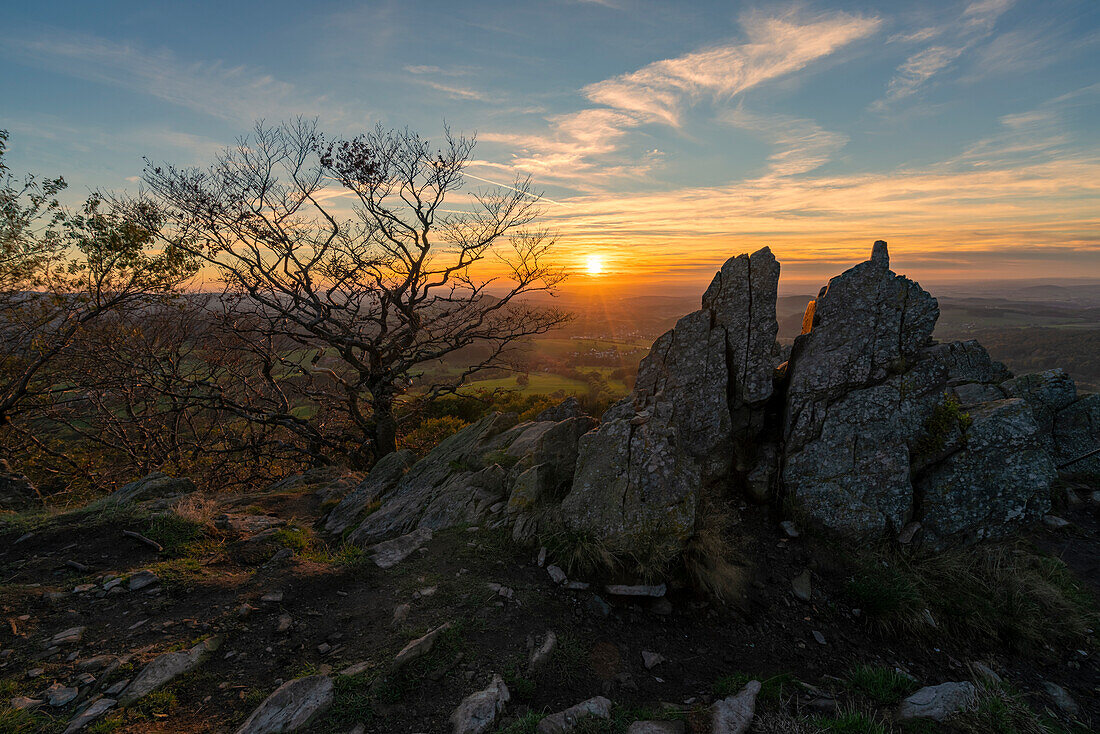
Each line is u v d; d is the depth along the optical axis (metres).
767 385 9.11
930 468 8.39
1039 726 4.79
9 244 15.88
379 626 5.54
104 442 20.92
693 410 9.16
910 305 8.85
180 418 24.17
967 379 12.34
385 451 20.69
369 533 8.81
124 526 7.71
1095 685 6.20
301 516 10.88
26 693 4.25
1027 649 6.64
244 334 21.02
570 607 6.07
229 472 21.78
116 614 5.53
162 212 18.14
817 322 9.54
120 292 17.36
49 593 5.85
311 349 22.11
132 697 4.27
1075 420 11.43
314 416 24.56
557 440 8.73
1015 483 8.01
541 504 7.85
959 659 6.38
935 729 4.53
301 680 4.50
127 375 19.11
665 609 6.30
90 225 16.36
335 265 19.64
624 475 7.30
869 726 4.41
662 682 5.23
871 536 7.94
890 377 8.64
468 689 4.68
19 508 10.55
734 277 9.78
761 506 8.74
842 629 6.55
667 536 6.78
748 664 5.71
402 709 4.38
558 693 4.82
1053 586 7.59
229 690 4.52
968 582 7.44
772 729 4.36
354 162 19.06
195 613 5.61
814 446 8.54
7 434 19.25
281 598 5.97
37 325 16.23
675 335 9.78
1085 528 9.27
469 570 6.70
